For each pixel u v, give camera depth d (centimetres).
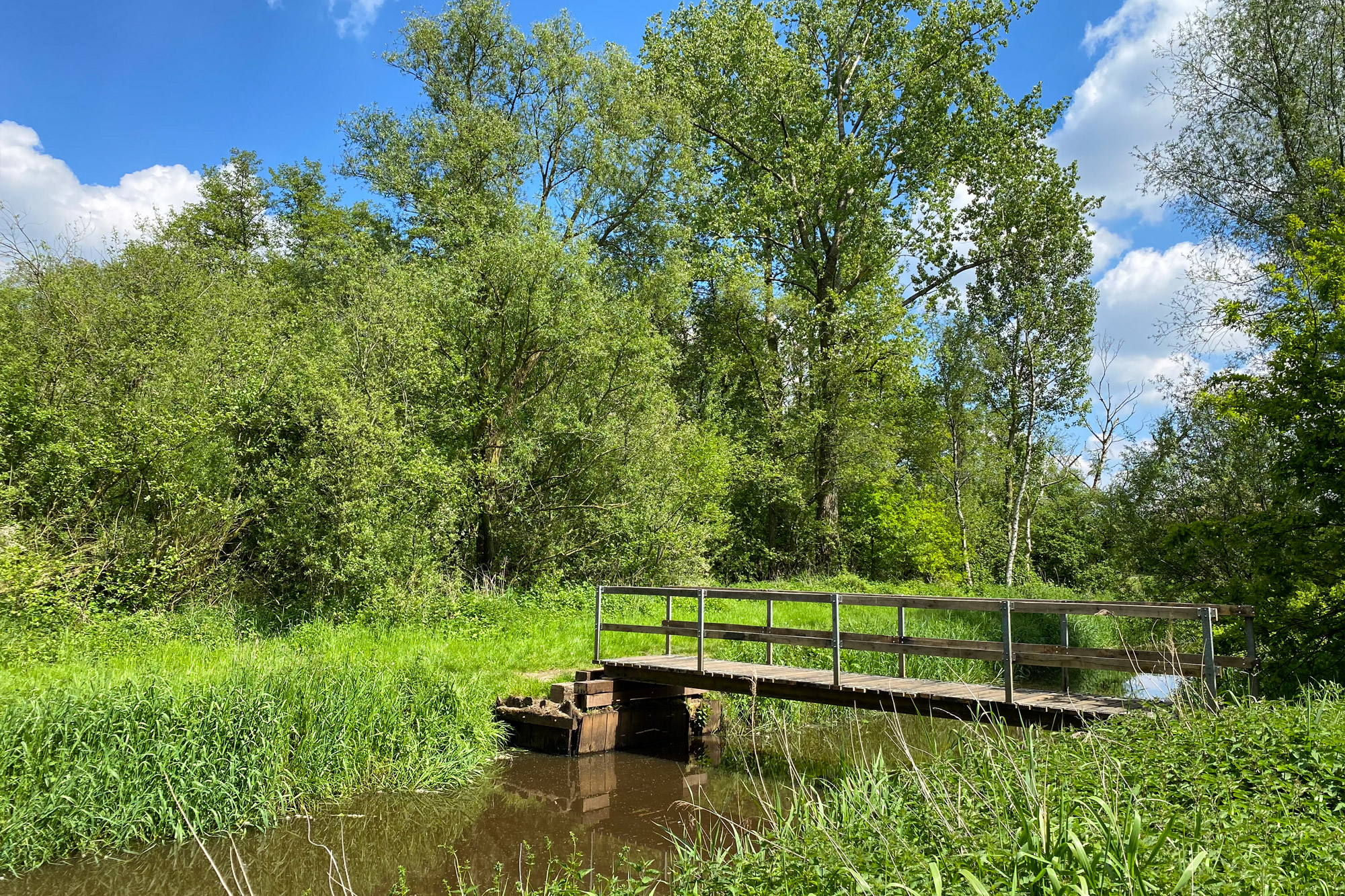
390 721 842
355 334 1580
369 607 1382
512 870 622
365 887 590
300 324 1752
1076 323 2725
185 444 1395
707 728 1086
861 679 845
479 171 2003
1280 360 973
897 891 315
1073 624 1998
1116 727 562
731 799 794
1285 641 880
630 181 2223
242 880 596
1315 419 941
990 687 789
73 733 685
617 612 1636
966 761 533
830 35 2720
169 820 665
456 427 1706
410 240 2122
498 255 1753
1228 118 1684
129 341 1435
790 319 2812
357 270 1781
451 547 1625
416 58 2122
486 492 1764
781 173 2789
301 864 629
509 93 2167
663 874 588
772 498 2748
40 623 1126
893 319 2655
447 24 2114
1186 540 1009
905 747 498
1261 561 916
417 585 1465
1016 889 285
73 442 1300
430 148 1959
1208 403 1068
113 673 887
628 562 1923
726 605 1858
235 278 1908
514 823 726
